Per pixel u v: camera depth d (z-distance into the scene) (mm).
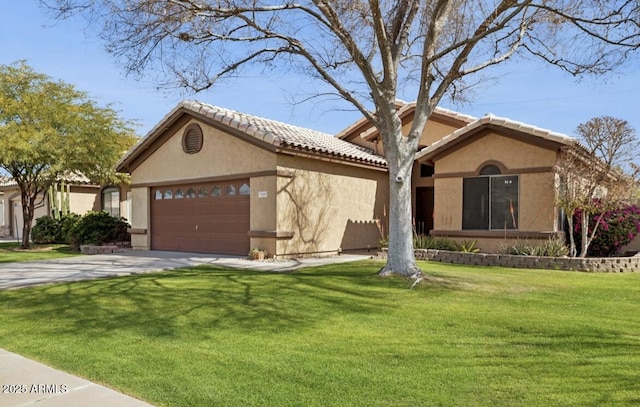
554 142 14172
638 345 5816
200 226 17297
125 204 26344
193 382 4691
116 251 18266
